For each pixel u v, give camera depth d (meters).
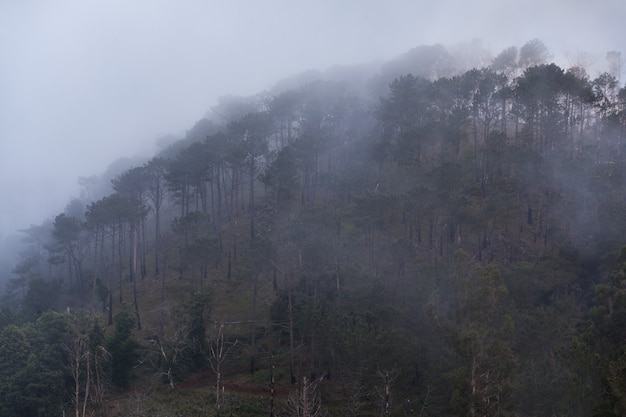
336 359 35.72
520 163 51.00
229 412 35.34
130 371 44.06
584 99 59.41
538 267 40.25
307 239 43.97
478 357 25.48
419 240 51.09
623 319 26.34
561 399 24.27
